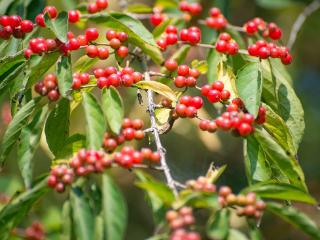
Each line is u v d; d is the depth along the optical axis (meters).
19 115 1.57
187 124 1.99
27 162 1.54
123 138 1.55
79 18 1.67
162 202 1.52
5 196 1.85
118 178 2.04
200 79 2.01
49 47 1.58
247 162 1.58
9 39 1.63
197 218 1.87
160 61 1.68
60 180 1.51
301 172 1.56
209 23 1.74
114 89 1.57
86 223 1.50
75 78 1.58
